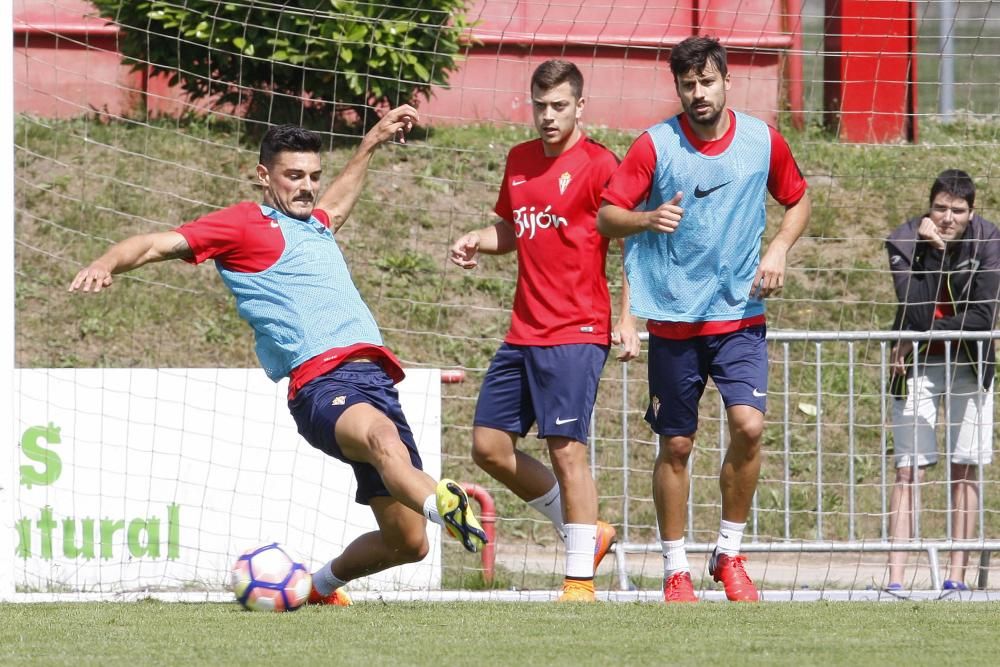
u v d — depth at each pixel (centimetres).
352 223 3669
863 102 4062
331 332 1736
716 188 1900
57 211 3603
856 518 3078
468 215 3762
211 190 3669
